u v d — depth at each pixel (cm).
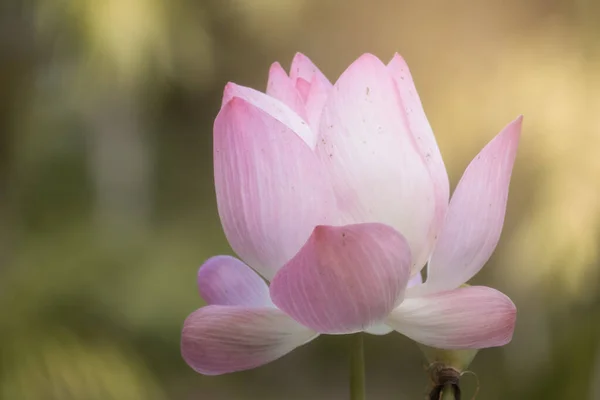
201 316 139
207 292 144
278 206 138
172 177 777
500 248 390
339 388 698
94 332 438
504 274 378
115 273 509
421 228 139
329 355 733
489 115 380
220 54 716
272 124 137
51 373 386
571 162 339
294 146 137
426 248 140
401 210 138
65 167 585
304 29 683
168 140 788
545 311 352
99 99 532
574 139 339
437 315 138
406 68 141
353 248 135
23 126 541
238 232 139
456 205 138
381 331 142
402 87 141
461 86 395
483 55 391
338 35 668
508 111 368
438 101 404
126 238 564
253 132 137
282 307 137
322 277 135
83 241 526
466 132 392
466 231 139
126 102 551
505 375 380
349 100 138
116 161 612
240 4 645
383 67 138
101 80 498
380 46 590
